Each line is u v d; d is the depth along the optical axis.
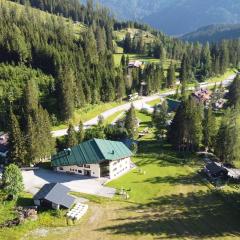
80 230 74.75
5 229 72.69
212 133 129.62
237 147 118.69
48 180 100.44
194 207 87.62
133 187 97.94
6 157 114.44
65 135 136.25
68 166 105.50
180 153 127.50
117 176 104.88
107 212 83.31
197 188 98.62
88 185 97.81
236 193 96.50
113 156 103.50
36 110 124.62
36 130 112.62
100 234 73.56
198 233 75.69
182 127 128.38
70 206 82.19
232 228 78.38
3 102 156.12
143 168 111.94
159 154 124.62
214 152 123.88
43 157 114.31
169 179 104.12
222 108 196.75
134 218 80.88
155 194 94.25
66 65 181.25
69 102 159.00
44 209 81.56
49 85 177.50
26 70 188.75
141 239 72.31
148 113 185.25
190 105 130.50
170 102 192.75
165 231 75.88
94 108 182.00
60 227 75.44
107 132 137.25
